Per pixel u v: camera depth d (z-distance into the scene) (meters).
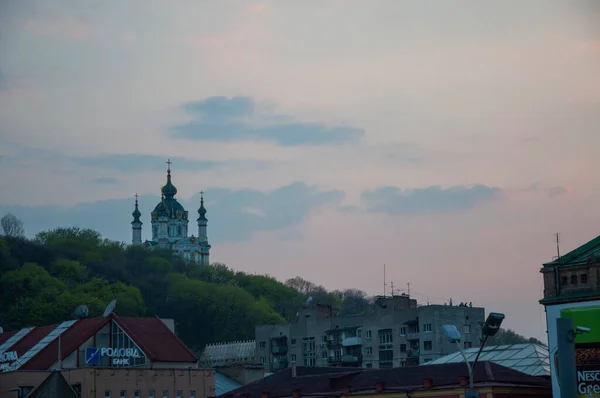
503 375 115.94
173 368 168.88
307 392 132.88
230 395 143.75
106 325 177.50
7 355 180.62
